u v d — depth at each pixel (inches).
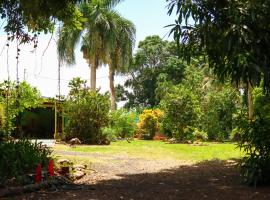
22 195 265.9
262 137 299.3
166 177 365.1
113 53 1033.5
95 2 480.7
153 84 1585.9
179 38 263.1
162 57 1604.3
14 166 300.7
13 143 345.1
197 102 844.6
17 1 339.6
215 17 255.4
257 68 241.9
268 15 249.0
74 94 741.9
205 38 259.9
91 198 263.6
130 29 1045.8
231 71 261.4
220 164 455.5
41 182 290.5
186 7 251.6
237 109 964.6
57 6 331.9
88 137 727.1
